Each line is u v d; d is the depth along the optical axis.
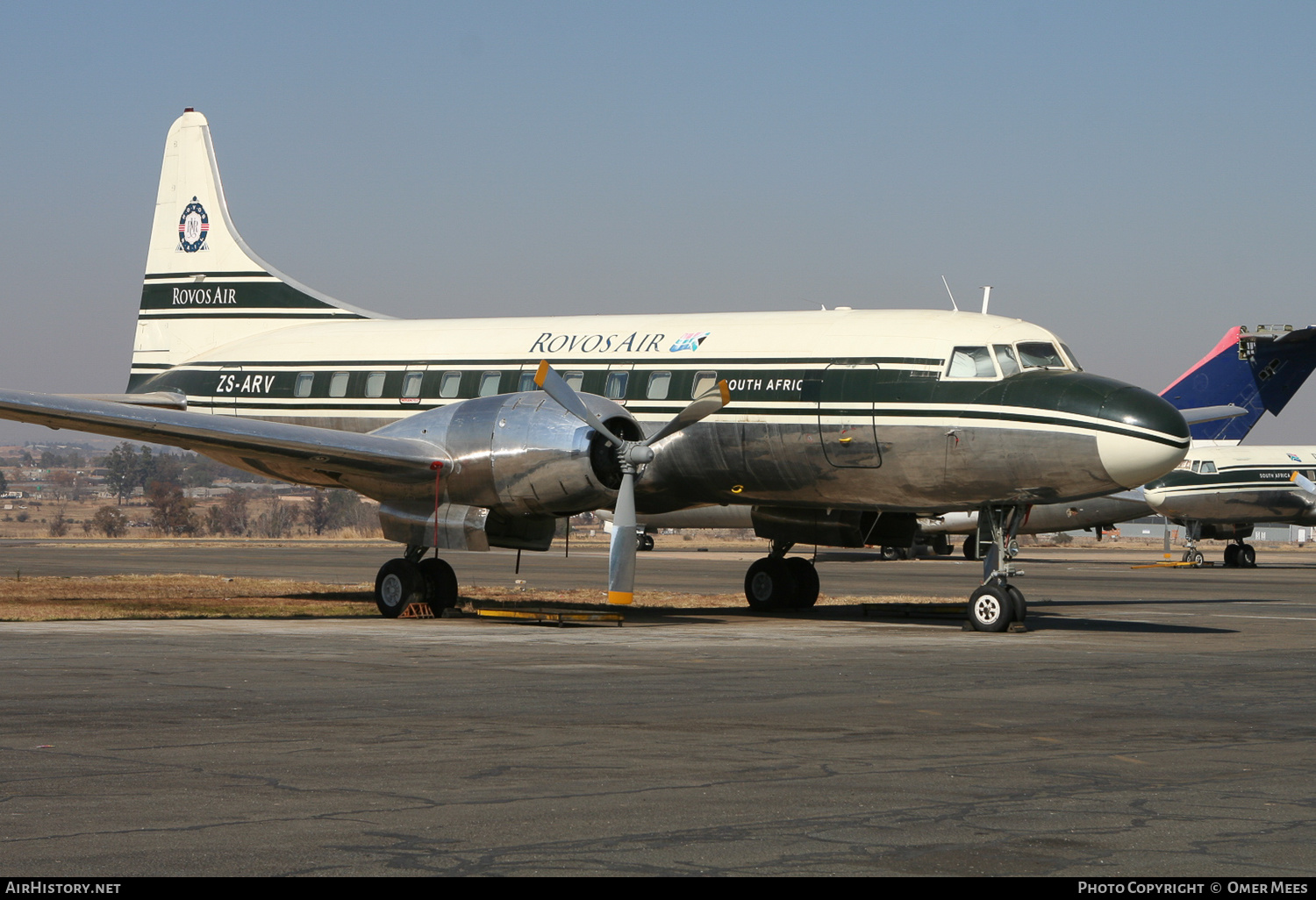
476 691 15.20
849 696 15.16
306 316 33.69
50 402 22.62
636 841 8.38
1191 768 10.94
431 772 10.42
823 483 26.08
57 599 30.72
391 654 19.20
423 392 29.97
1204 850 8.30
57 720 12.75
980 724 13.20
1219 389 64.75
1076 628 26.08
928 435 24.61
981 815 9.16
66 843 8.18
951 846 8.37
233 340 34.34
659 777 10.31
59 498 192.50
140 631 22.55
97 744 11.49
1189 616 29.81
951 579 45.59
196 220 35.12
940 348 25.05
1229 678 17.44
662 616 28.31
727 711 13.91
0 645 19.92
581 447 24.31
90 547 68.56
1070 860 8.06
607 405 25.28
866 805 9.42
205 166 35.12
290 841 8.27
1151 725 13.21
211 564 50.53
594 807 9.28
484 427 25.00
